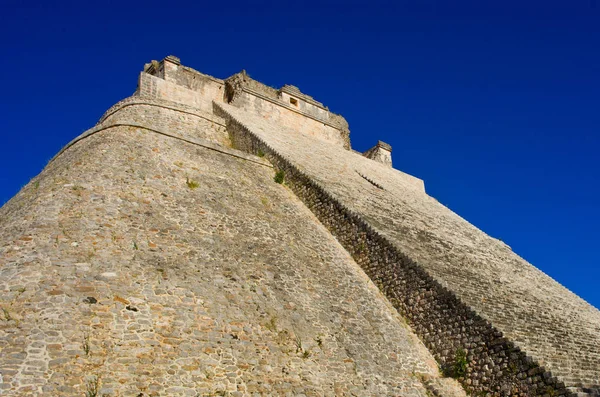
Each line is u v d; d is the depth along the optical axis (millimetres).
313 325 11266
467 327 11734
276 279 12133
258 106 26188
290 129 26172
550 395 9812
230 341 9898
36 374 7973
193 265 11344
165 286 10398
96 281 9836
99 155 14055
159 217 12461
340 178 19781
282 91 27766
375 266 14164
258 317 10742
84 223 11234
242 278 11617
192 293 10523
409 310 13008
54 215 11297
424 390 10992
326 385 10016
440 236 17672
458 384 11375
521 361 10508
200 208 13578
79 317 9047
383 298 13531
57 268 9844
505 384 10617
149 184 13617
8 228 11383
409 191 23891
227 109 23750
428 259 14430
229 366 9438
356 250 14812
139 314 9562
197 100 24266
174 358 9109
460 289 13109
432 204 23312
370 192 19594
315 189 16812
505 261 18703
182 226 12516
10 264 9836
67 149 16828
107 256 10555
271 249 13227
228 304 10695
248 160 18109
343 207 15656
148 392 8430
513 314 12945
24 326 8602
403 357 11672
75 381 8109
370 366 10938
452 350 11828
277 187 17375
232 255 12266
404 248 14195
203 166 15969
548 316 14055
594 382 10180
